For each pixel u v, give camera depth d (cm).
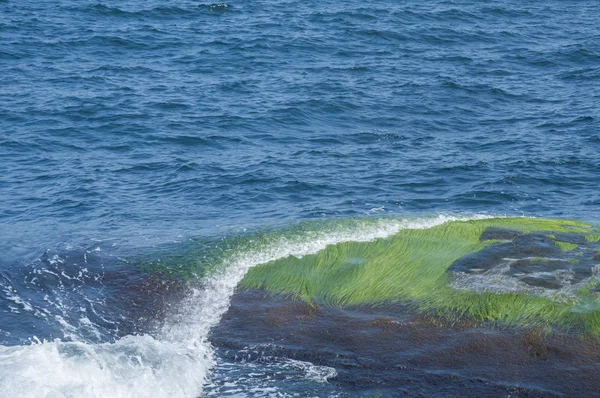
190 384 4041
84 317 4662
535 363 4125
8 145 9000
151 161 8594
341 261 5084
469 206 7312
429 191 7700
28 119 9906
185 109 10512
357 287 4812
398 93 11525
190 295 4850
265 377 4134
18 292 4891
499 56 14150
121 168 8369
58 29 15162
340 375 4138
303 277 4944
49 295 4875
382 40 15138
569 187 7812
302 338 4409
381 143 9356
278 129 9831
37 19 15875
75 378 3825
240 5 17912
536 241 5172
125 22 16075
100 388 3781
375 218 5753
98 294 4888
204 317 4647
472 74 12838
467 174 8131
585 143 9144
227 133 9600
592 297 4503
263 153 8906
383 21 16625
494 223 5544
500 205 7325
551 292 4575
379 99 11188
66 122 9850
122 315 4694
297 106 10656
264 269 5062
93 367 3931
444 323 4441
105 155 8800
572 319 4359
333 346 4338
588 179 8006
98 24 15788
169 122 9944
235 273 5044
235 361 4275
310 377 4125
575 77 12681
